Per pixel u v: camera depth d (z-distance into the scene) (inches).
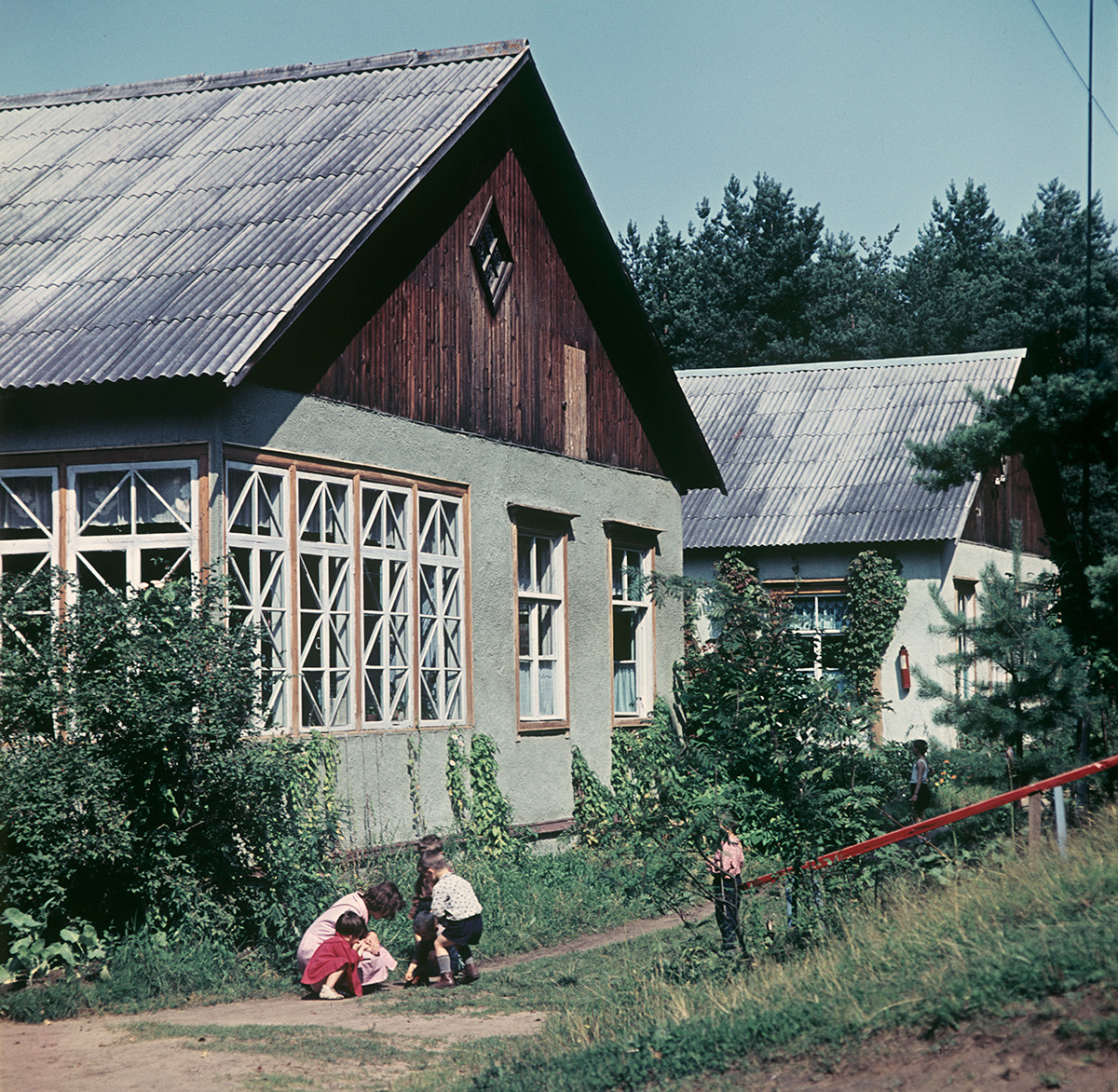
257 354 469.4
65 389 482.3
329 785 508.1
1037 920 297.4
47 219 592.7
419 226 609.3
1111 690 546.6
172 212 584.1
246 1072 313.7
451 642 613.9
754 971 363.6
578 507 727.7
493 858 597.3
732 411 1272.1
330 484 538.6
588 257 753.6
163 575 476.7
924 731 1019.3
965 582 1079.0
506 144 688.4
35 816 393.4
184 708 415.8
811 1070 250.4
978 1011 247.3
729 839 401.7
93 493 486.0
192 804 422.6
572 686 708.0
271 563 503.5
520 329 686.5
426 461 600.7
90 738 414.3
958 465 553.0
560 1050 310.8
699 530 1106.1
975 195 2447.1
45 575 431.5
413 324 599.2
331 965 407.2
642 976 398.0
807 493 1122.7
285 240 539.5
